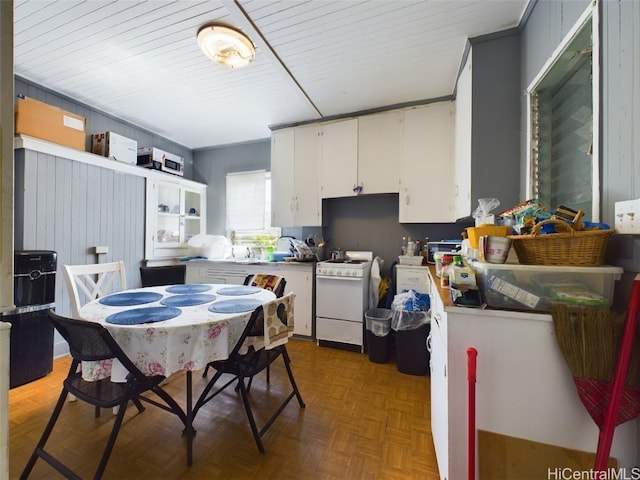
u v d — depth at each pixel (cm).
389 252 315
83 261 265
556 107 144
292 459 136
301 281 297
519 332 90
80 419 165
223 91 262
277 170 332
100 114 303
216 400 186
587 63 116
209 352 128
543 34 143
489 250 99
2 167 57
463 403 96
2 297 57
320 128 313
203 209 408
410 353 221
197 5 161
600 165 97
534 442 88
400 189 279
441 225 299
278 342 151
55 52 205
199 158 422
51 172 241
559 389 87
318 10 164
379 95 268
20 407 176
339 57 210
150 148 329
